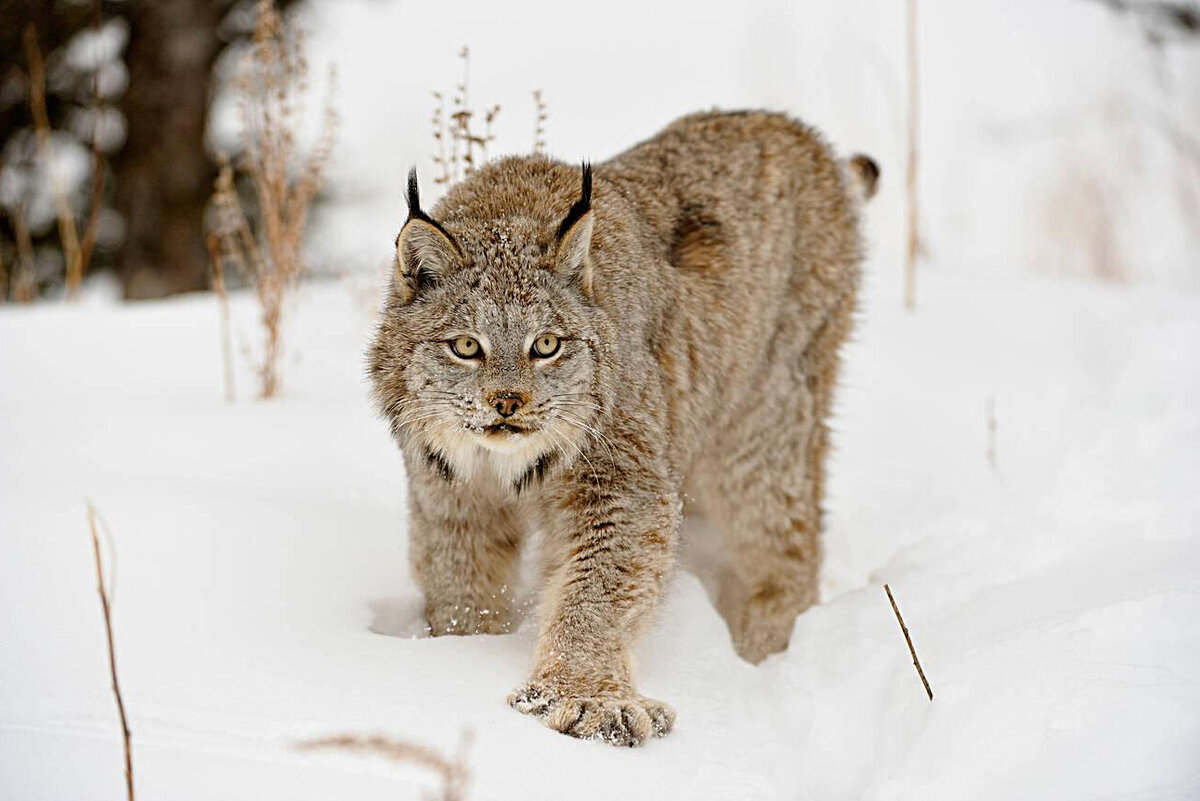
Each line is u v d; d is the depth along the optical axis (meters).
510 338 7.57
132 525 8.23
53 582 7.39
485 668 7.29
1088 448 11.10
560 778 6.05
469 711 6.56
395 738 5.99
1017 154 27.50
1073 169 20.11
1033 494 10.49
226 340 12.03
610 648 7.49
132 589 7.41
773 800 6.40
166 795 5.31
